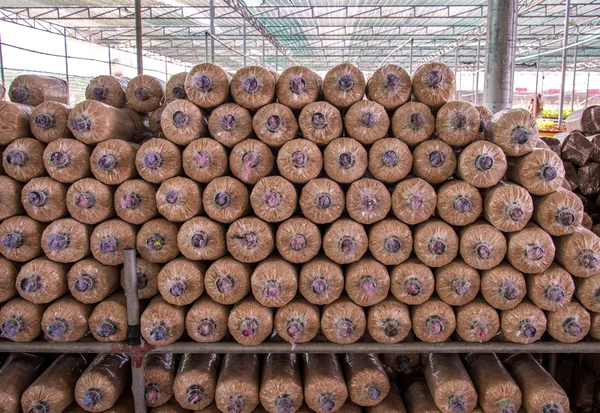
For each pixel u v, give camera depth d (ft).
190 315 6.31
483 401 6.29
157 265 6.65
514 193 6.01
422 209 6.24
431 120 6.37
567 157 8.91
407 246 6.25
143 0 27.84
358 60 53.57
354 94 6.39
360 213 6.23
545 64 50.37
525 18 32.04
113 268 6.61
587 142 8.79
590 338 6.60
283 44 42.86
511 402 6.16
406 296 6.28
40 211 6.32
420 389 6.98
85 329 6.46
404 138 6.40
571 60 46.16
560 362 8.37
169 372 6.69
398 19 32.86
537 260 6.01
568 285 6.09
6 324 6.23
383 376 6.41
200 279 6.35
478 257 6.13
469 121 6.23
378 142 6.32
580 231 6.28
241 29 36.65
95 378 6.38
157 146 6.28
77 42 42.73
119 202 6.33
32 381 6.95
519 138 6.03
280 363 6.75
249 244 6.14
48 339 6.54
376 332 6.28
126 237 6.39
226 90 6.46
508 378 6.37
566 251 6.15
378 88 6.41
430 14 31.65
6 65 33.58
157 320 6.24
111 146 6.30
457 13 31.12
